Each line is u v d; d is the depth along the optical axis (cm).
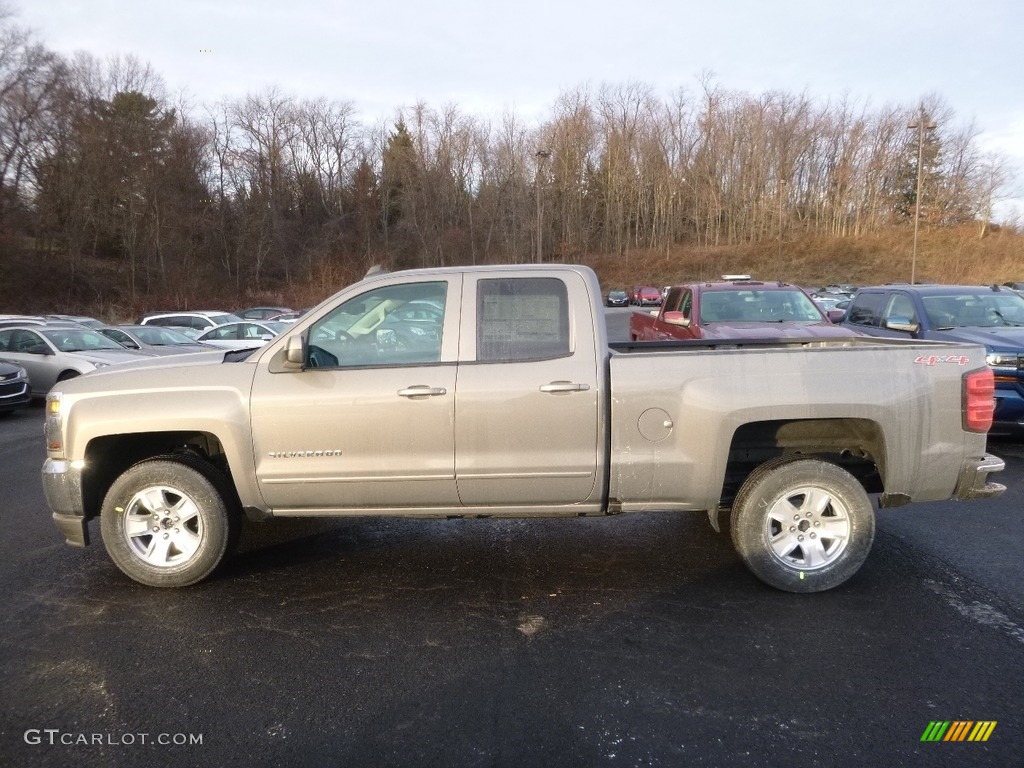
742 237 7219
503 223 6016
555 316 415
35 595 424
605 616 387
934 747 272
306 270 5547
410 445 408
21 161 4259
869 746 273
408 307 423
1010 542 493
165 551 428
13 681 328
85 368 1269
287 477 413
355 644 359
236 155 5553
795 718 291
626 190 7269
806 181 7219
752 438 443
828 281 5847
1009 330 812
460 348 414
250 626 380
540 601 408
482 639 363
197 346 1549
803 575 409
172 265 4875
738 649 348
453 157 5988
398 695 312
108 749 278
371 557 481
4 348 1359
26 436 1004
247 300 4850
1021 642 353
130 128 4806
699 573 446
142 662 343
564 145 6775
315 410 407
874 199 6881
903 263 5862
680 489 409
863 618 380
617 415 403
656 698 307
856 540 406
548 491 413
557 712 297
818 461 409
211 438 450
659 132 7175
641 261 6900
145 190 4788
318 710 302
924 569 446
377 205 6262
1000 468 412
